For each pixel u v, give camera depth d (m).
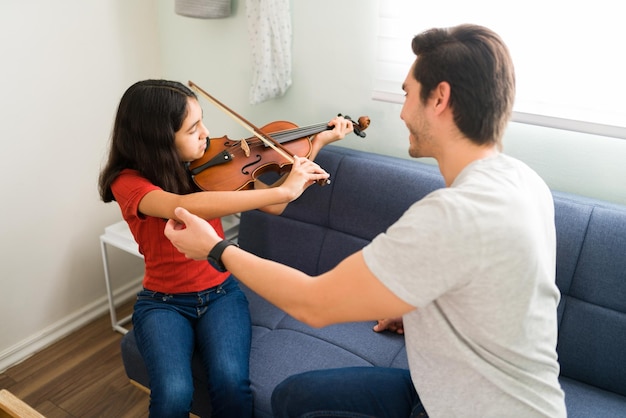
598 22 1.42
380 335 1.56
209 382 1.33
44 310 2.10
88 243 2.20
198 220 1.05
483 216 0.81
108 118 2.16
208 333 1.42
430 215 0.83
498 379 0.89
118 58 2.15
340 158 1.77
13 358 2.01
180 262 1.45
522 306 0.85
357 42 1.83
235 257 0.99
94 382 1.93
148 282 1.51
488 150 0.96
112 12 2.07
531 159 1.67
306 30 1.92
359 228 1.73
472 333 0.89
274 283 0.94
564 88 1.52
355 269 0.86
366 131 1.93
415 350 0.98
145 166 1.39
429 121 0.95
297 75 2.01
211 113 2.31
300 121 2.08
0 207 1.87
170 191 1.41
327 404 1.14
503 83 0.90
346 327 1.60
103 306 2.30
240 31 2.07
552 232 0.96
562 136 1.59
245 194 1.31
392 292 0.83
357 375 1.19
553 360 0.95
